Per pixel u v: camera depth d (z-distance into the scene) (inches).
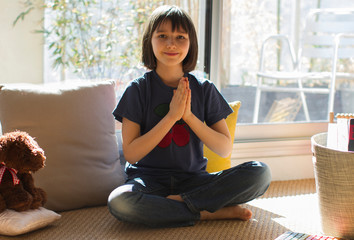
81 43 77.3
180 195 60.2
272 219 63.7
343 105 90.9
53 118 64.2
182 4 80.7
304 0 86.0
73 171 64.7
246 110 85.6
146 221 57.9
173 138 63.4
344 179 56.4
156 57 63.6
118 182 68.6
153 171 63.4
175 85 65.0
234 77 84.4
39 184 62.7
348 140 59.9
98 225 60.1
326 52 88.4
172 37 61.8
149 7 79.5
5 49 73.5
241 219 62.5
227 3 82.2
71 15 76.0
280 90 87.0
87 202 65.9
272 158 84.1
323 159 57.9
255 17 84.0
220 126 65.7
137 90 63.6
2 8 72.4
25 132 60.2
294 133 87.0
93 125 66.9
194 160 64.9
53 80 76.5
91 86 68.5
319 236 56.1
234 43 83.6
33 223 55.9
